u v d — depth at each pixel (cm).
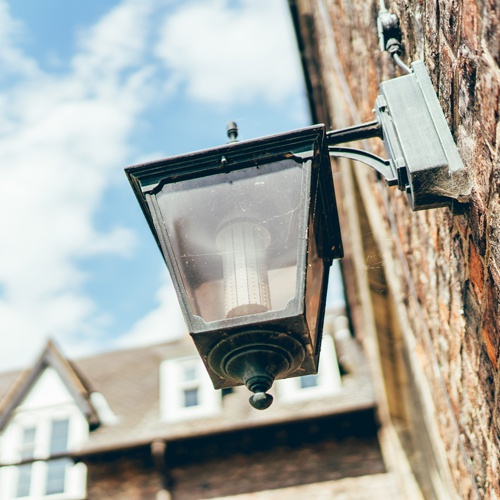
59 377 1217
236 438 1051
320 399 1072
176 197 199
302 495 975
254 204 193
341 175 685
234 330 173
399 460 895
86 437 1122
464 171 186
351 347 1205
